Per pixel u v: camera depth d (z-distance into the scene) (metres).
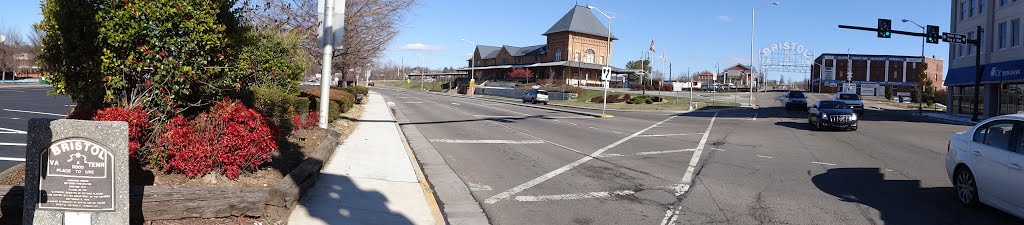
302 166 7.89
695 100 56.84
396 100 51.91
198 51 6.93
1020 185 6.47
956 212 7.40
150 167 6.88
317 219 6.40
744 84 121.94
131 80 6.83
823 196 8.49
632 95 63.12
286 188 6.30
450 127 21.69
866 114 36.00
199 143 6.77
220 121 7.05
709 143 16.61
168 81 6.85
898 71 95.62
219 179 7.01
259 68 13.11
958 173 7.93
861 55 95.81
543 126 23.00
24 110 22.16
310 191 7.77
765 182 9.72
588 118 29.59
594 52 100.31
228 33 7.57
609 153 13.84
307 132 13.39
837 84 95.75
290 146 10.97
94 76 6.58
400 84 151.12
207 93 7.45
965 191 7.70
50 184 4.51
